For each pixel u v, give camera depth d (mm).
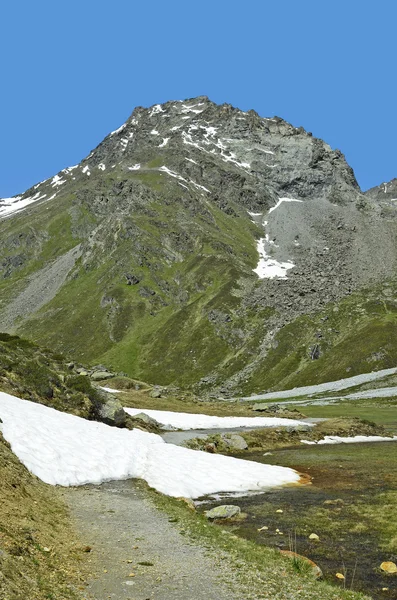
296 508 24219
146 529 17953
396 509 23469
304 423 68375
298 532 20266
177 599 11719
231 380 177625
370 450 46031
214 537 17719
